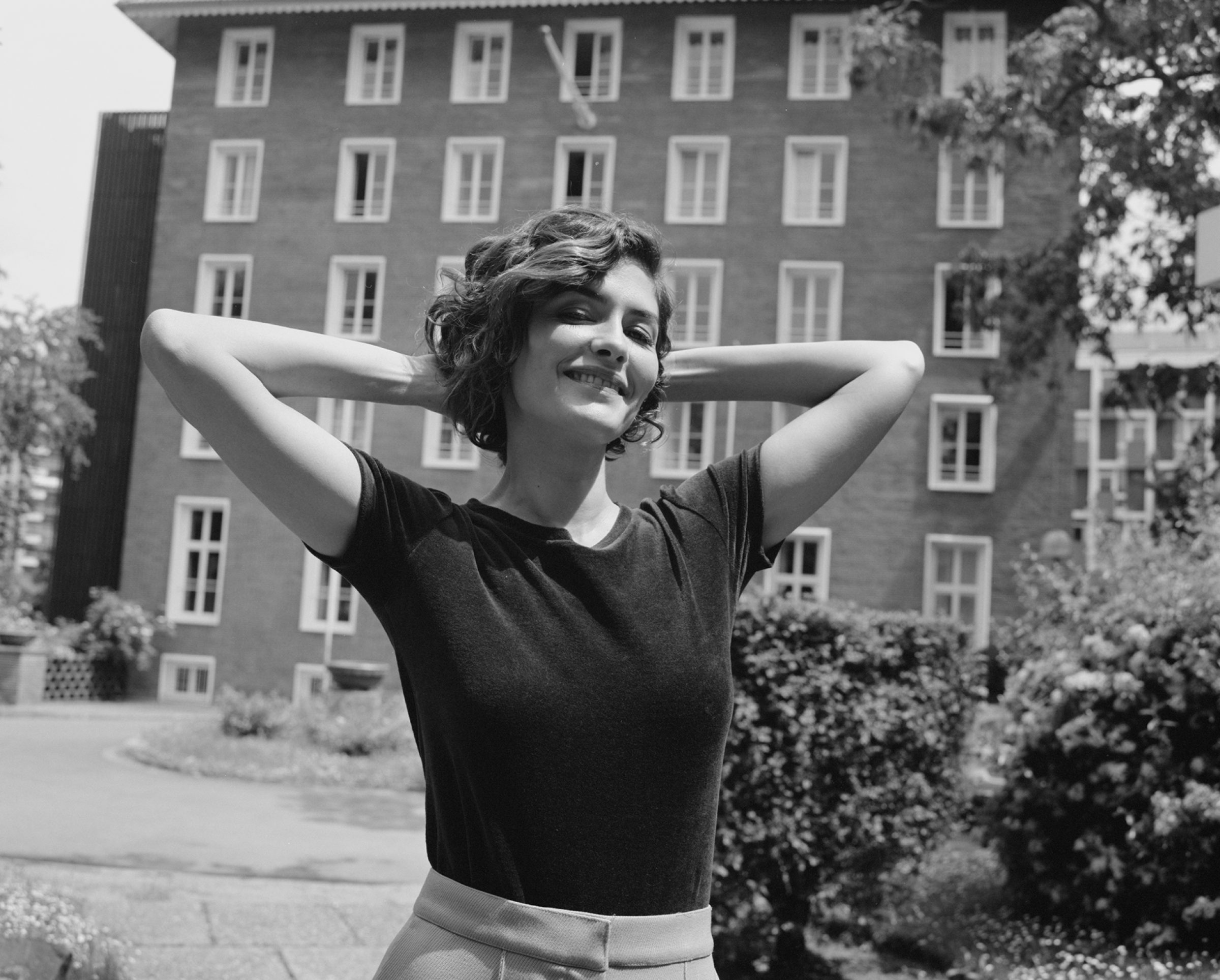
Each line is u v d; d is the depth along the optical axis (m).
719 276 22.81
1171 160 12.24
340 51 24.47
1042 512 21.64
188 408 1.47
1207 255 5.79
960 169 22.58
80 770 12.29
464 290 1.68
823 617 5.23
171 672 23.84
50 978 3.70
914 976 5.23
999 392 14.32
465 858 1.47
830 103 22.88
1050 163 21.94
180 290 24.48
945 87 22.70
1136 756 5.57
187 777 12.34
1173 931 5.07
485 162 24.16
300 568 23.64
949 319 22.42
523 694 1.43
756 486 1.69
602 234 1.63
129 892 6.28
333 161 24.25
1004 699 6.31
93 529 25.59
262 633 23.61
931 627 5.66
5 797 10.20
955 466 22.19
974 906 6.17
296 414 1.52
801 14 23.17
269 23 24.75
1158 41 11.07
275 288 24.16
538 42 23.84
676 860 1.47
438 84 24.05
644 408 1.80
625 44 23.58
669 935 1.45
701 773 1.50
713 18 23.39
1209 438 12.07
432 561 1.51
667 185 23.16
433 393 1.69
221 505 24.02
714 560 1.61
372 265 23.91
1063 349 21.58
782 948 5.43
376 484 1.53
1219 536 6.52
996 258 13.80
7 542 20.39
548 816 1.42
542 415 1.60
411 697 1.57
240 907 6.11
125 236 26.08
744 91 23.16
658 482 22.56
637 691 1.46
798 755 5.10
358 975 4.98
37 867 7.00
